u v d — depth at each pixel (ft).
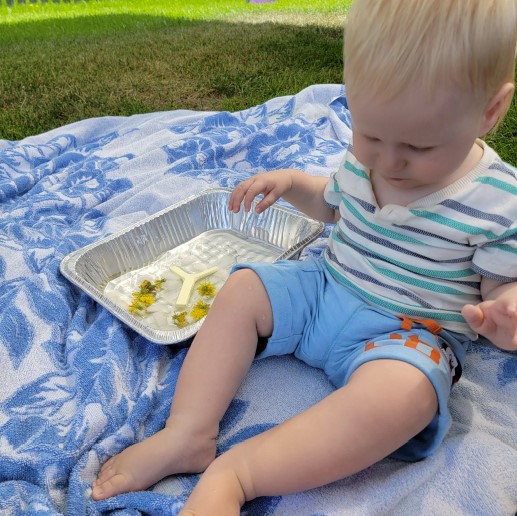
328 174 5.39
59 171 5.90
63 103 8.38
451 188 3.00
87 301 4.06
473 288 3.18
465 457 2.94
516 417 3.25
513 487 2.85
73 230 4.86
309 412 2.72
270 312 3.26
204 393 3.02
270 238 4.83
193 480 2.95
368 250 3.30
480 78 2.55
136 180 5.60
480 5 2.52
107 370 3.36
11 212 5.06
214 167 5.86
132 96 8.69
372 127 2.71
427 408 2.75
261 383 3.44
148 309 4.14
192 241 4.90
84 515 2.70
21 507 2.64
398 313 3.19
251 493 2.66
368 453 2.67
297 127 6.28
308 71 9.41
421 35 2.52
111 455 3.02
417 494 2.84
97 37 12.41
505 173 3.03
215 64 9.89
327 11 13.96
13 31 13.34
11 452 2.94
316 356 3.36
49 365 3.53
